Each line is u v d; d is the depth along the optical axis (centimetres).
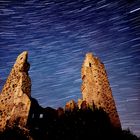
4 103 1638
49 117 1764
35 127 1602
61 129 1589
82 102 1886
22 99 1622
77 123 1630
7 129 1441
